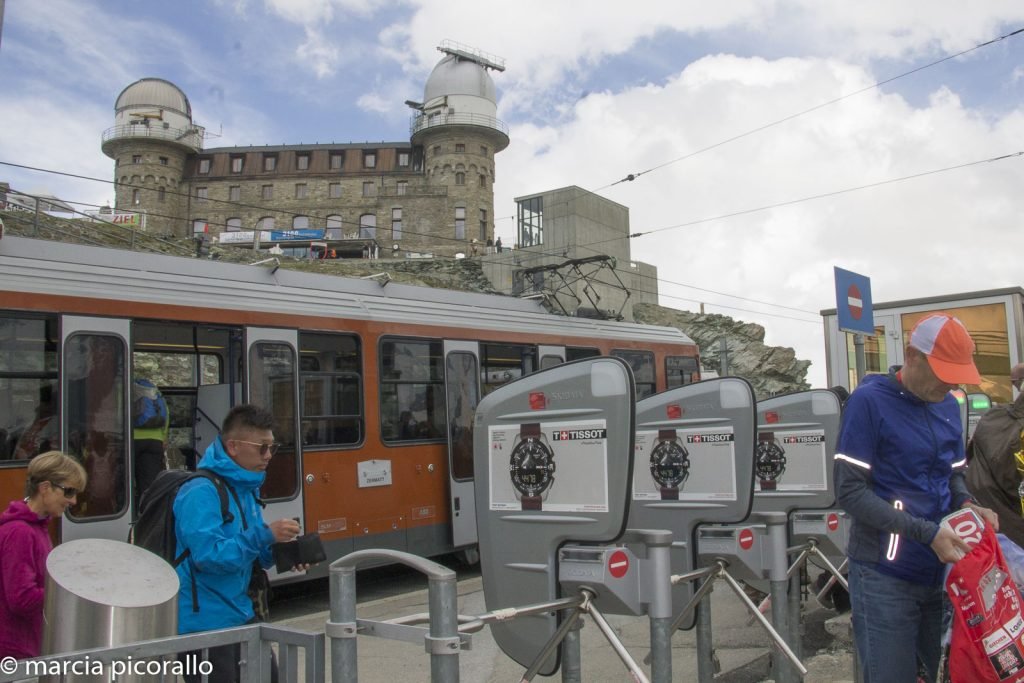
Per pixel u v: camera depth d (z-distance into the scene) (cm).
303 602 998
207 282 918
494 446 425
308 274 1043
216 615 357
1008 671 344
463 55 7619
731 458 526
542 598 400
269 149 8125
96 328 812
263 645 302
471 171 7425
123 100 7950
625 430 376
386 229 7206
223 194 8000
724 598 885
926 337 368
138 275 865
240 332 922
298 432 951
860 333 1155
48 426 770
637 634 751
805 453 661
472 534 1128
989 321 1522
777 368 5106
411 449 1067
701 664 508
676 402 554
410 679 639
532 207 4881
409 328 1093
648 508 560
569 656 400
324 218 7175
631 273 5000
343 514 980
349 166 7981
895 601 370
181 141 7931
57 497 403
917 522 354
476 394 1166
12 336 759
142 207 7788
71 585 292
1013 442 508
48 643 293
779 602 517
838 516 643
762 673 621
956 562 348
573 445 395
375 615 895
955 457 389
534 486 407
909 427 375
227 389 912
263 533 357
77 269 821
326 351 998
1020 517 510
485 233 7456
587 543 397
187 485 364
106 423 809
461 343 1157
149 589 304
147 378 923
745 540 514
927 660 396
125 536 806
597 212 4816
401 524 1041
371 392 1033
